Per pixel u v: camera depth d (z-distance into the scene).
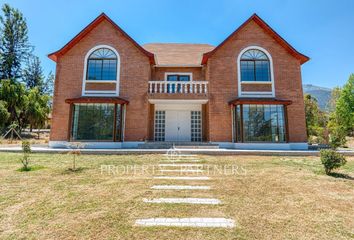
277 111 16.42
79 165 9.38
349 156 12.70
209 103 16.89
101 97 16.34
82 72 17.12
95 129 16.05
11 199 5.36
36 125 33.97
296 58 17.58
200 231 3.87
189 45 24.23
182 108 19.08
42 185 6.50
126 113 16.70
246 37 17.84
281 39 17.44
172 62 19.98
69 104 16.62
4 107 28.23
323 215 4.61
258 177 7.68
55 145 16.08
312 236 3.73
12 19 44.22
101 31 17.70
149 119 18.42
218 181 7.15
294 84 17.25
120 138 16.06
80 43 17.53
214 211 4.77
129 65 17.30
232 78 17.23
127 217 4.42
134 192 5.99
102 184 6.70
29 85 46.81
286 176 7.85
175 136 18.77
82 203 5.16
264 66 17.58
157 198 5.55
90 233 3.76
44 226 4.02
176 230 3.90
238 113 16.47
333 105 46.22
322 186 6.70
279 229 3.97
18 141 23.52
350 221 4.33
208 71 17.48
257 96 17.06
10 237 3.64
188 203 5.23
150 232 3.81
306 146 16.44
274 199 5.57
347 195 5.91
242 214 4.63
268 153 12.38
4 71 43.00
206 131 18.28
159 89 17.50
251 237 3.68
